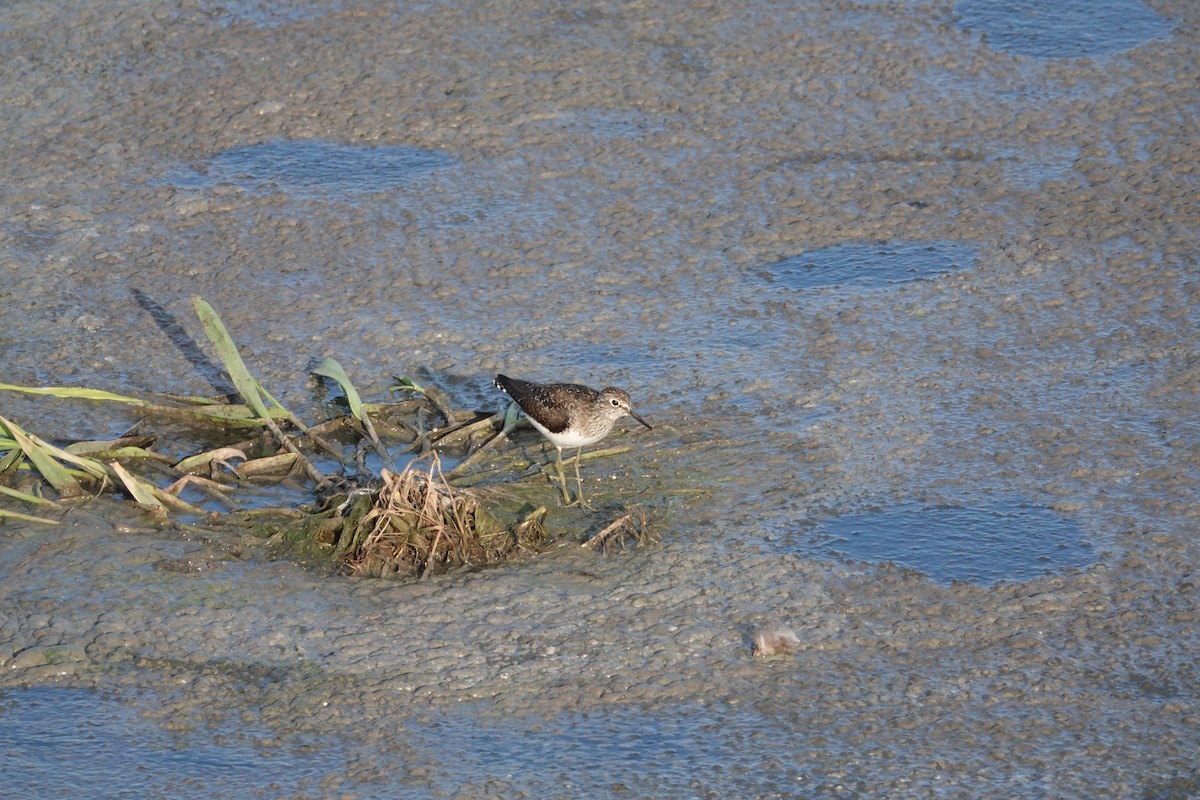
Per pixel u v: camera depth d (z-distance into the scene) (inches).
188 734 382.9
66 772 368.8
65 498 491.8
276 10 917.8
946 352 583.2
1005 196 706.8
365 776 366.6
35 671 406.3
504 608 434.3
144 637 421.1
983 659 410.3
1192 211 683.4
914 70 833.5
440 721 386.9
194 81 831.7
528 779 365.7
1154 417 532.7
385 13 911.0
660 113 796.6
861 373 569.0
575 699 395.2
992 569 450.9
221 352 526.6
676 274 648.4
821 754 374.0
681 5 917.2
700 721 386.9
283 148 764.0
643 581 447.8
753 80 828.6
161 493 484.7
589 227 688.4
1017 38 872.3
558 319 612.4
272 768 370.0
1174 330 590.6
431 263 657.6
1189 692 394.6
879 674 404.8
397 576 451.8
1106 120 775.1
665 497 494.0
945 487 496.1
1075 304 614.5
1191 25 882.8
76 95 815.7
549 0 924.0
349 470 513.3
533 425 532.7
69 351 586.6
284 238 677.9
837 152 754.8
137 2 925.2
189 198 712.4
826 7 915.4
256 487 503.2
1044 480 498.3
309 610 433.4
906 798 357.1
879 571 450.6
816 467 510.0
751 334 600.1
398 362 581.0
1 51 860.0
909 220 689.0
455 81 827.4
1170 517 474.6
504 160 751.1
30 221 690.2
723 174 735.7
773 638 414.0
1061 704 390.9
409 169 743.7
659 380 566.3
